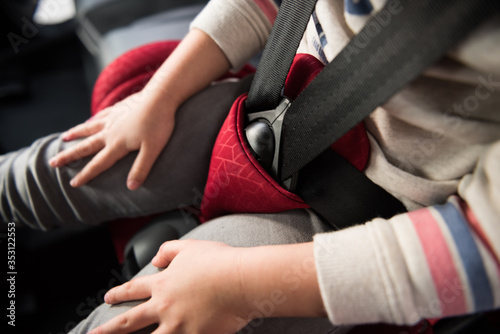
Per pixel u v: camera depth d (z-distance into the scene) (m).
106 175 0.49
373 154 0.37
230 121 0.42
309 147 0.36
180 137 0.49
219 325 0.35
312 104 0.35
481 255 0.28
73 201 0.50
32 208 0.50
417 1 0.27
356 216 0.39
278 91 0.39
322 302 0.33
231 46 0.51
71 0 1.30
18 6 1.17
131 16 1.05
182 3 1.07
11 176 0.50
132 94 0.61
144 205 0.51
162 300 0.36
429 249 0.29
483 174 0.30
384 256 0.30
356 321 0.32
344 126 0.33
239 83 0.52
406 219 0.32
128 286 0.40
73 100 1.17
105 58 0.92
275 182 0.39
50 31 1.27
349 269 0.31
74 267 0.77
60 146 0.51
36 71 1.25
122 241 0.60
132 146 0.48
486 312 0.42
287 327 0.37
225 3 0.50
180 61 0.50
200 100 0.50
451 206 0.32
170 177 0.50
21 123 1.06
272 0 0.51
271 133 0.39
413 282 0.29
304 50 0.46
